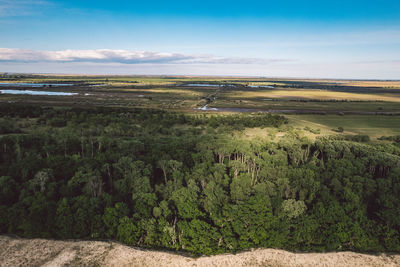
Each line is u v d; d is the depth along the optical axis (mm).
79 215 53250
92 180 61188
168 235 51938
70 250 49750
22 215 52969
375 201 60406
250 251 52281
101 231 53688
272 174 69000
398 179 63969
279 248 53281
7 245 49969
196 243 50969
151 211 56562
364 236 52438
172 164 71438
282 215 55375
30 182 61156
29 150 83875
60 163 71500
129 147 85938
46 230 53031
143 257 49250
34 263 46375
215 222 54438
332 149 87625
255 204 54719
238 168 72812
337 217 53844
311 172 68188
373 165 74438
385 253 52188
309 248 53281
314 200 61406
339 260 50188
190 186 61219
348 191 59438
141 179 63375
